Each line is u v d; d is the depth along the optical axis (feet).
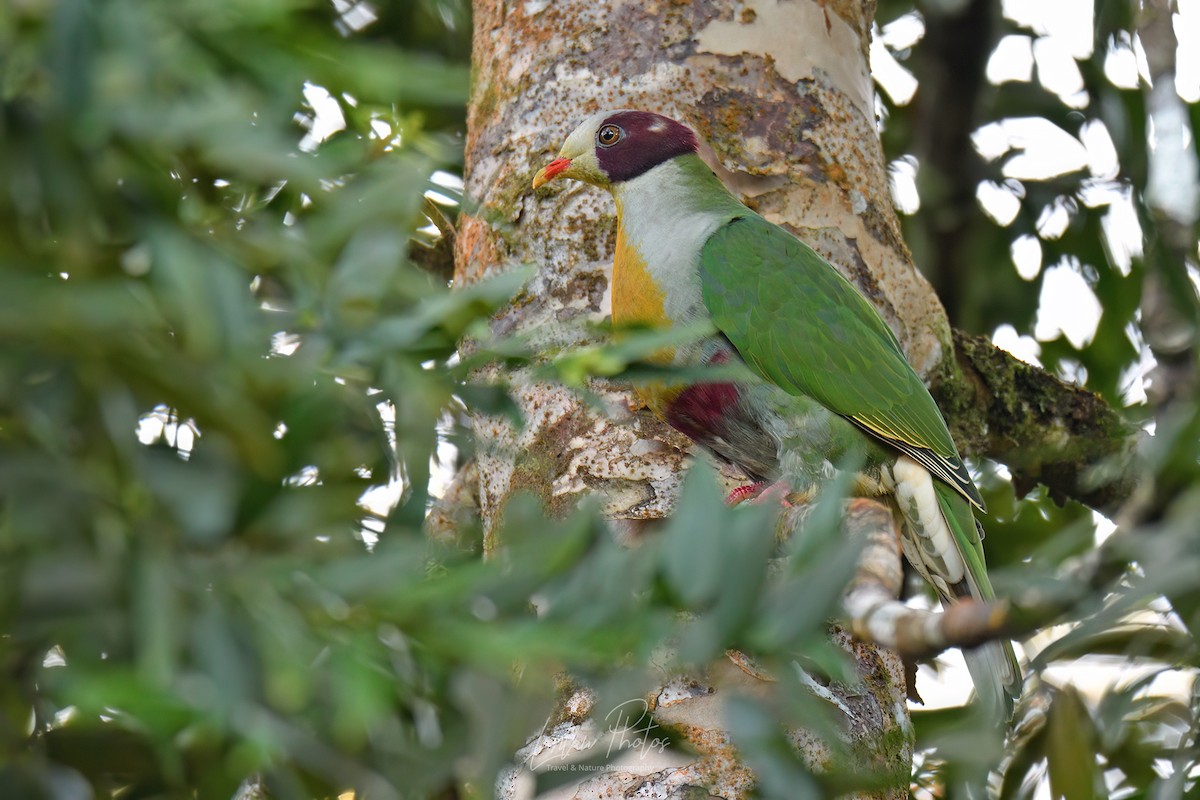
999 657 22.66
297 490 14.83
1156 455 19.65
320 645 14.14
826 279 26.55
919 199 40.75
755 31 26.99
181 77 16.01
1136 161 35.86
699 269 26.02
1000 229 40.32
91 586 13.85
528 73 27.14
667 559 13.24
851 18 28.04
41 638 14.61
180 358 14.05
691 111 26.61
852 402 26.13
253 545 14.47
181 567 14.08
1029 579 13.61
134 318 13.71
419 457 15.66
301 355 15.01
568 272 26.32
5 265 13.98
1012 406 31.63
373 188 15.78
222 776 16.24
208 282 14.56
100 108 14.53
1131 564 17.15
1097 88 39.37
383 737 15.14
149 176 15.49
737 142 26.68
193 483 13.96
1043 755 27.86
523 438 24.09
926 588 34.78
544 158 26.55
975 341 31.78
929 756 28.22
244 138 15.40
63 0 14.17
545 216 26.58
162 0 15.89
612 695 13.41
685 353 26.16
